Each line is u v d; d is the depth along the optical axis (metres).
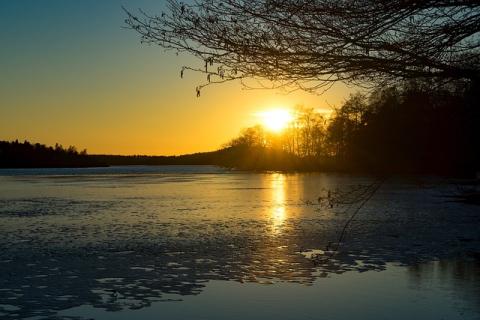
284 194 49.25
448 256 17.62
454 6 4.30
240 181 80.06
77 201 42.75
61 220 28.73
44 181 87.12
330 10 4.22
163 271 15.44
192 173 134.50
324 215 30.16
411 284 13.86
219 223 26.91
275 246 19.70
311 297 12.65
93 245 20.03
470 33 4.43
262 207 35.72
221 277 14.70
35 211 34.06
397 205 35.50
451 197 41.22
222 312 11.48
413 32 4.42
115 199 44.66
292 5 4.19
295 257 17.55
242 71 4.41
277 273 15.23
